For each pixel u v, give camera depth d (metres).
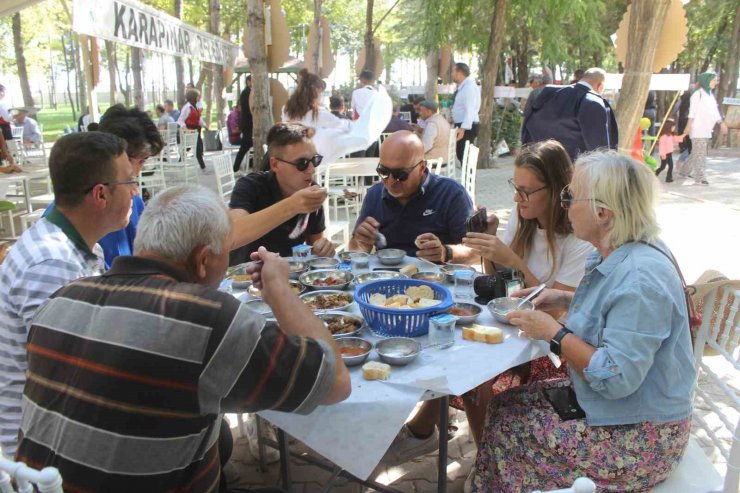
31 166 7.60
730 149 17.16
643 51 5.18
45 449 1.34
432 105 9.72
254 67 5.70
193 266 1.49
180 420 1.29
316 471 2.87
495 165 13.52
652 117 13.70
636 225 1.90
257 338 1.33
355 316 2.21
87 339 1.32
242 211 3.08
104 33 3.84
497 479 2.10
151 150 2.44
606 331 1.84
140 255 1.47
